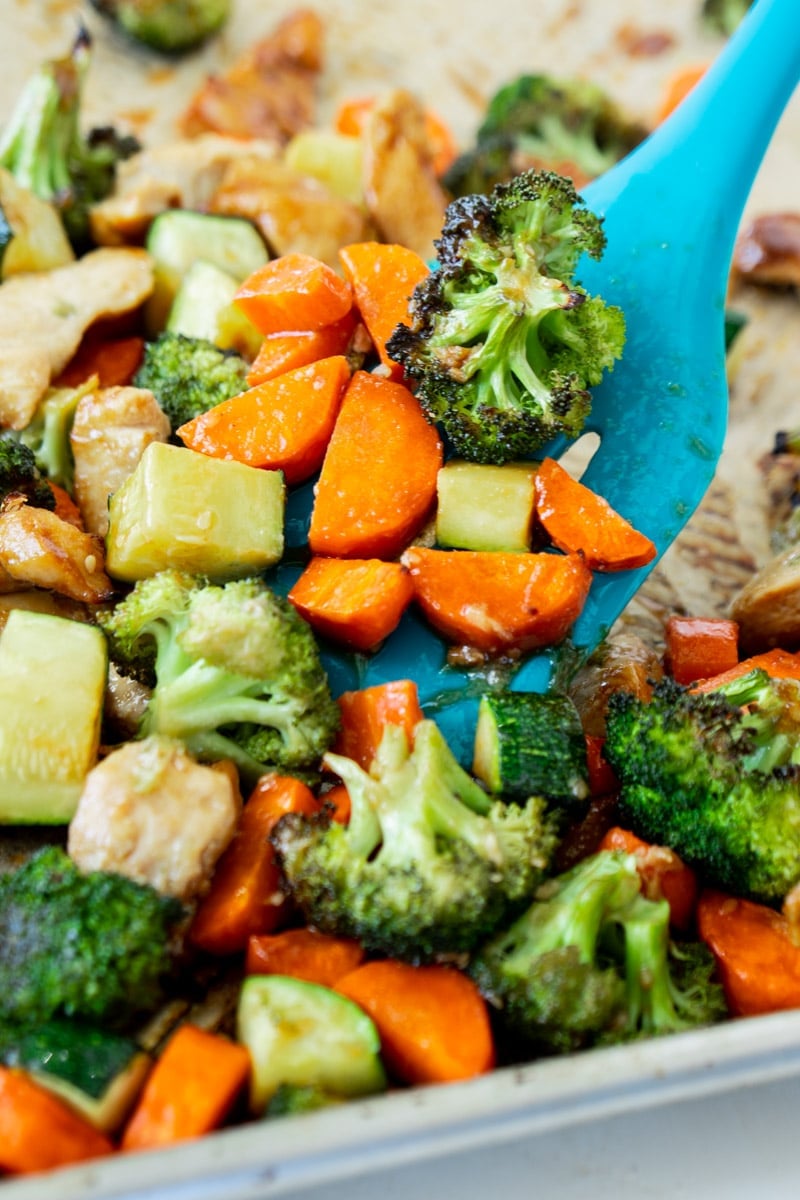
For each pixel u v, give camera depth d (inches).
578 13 20.7
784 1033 10.2
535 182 12.1
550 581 11.8
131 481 12.0
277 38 19.0
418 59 19.9
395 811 10.9
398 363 12.3
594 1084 10.0
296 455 12.2
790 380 16.7
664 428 12.9
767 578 13.6
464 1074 10.5
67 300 14.2
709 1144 10.8
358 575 11.7
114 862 10.8
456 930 10.6
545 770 11.3
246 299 12.6
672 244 13.2
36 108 15.5
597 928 10.9
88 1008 10.4
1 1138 10.0
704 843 11.3
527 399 12.2
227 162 15.6
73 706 11.3
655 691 11.7
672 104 18.3
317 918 10.9
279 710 11.4
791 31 13.0
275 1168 9.6
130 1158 9.5
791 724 11.7
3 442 12.5
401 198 15.3
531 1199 10.6
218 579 12.0
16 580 12.3
